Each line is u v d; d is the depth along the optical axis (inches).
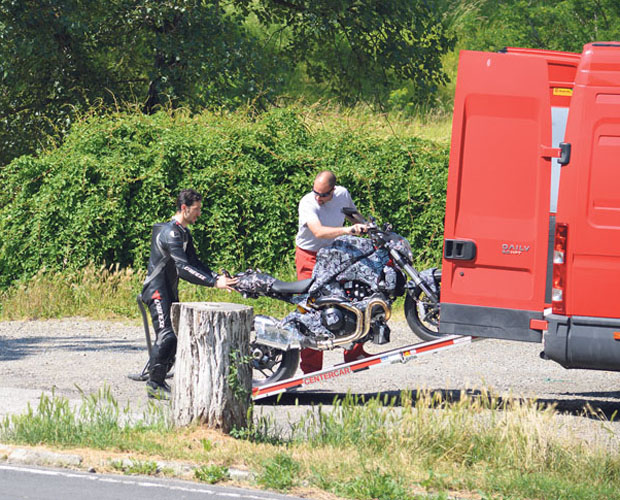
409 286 1183.6
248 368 856.3
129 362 1293.1
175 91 2847.0
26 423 849.5
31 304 1705.2
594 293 930.1
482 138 947.3
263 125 1999.3
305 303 1048.8
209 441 801.6
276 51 3341.5
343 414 876.0
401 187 1925.4
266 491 725.9
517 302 948.0
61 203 1862.7
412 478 760.3
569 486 740.7
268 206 1897.1
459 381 1209.4
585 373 1275.8
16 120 2945.4
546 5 3745.1
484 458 815.7
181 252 1055.0
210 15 2792.8
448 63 3826.3
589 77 929.5
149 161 1916.8
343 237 1059.3
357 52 3346.5
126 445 812.6
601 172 925.8
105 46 2947.8
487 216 950.4
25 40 2645.2
